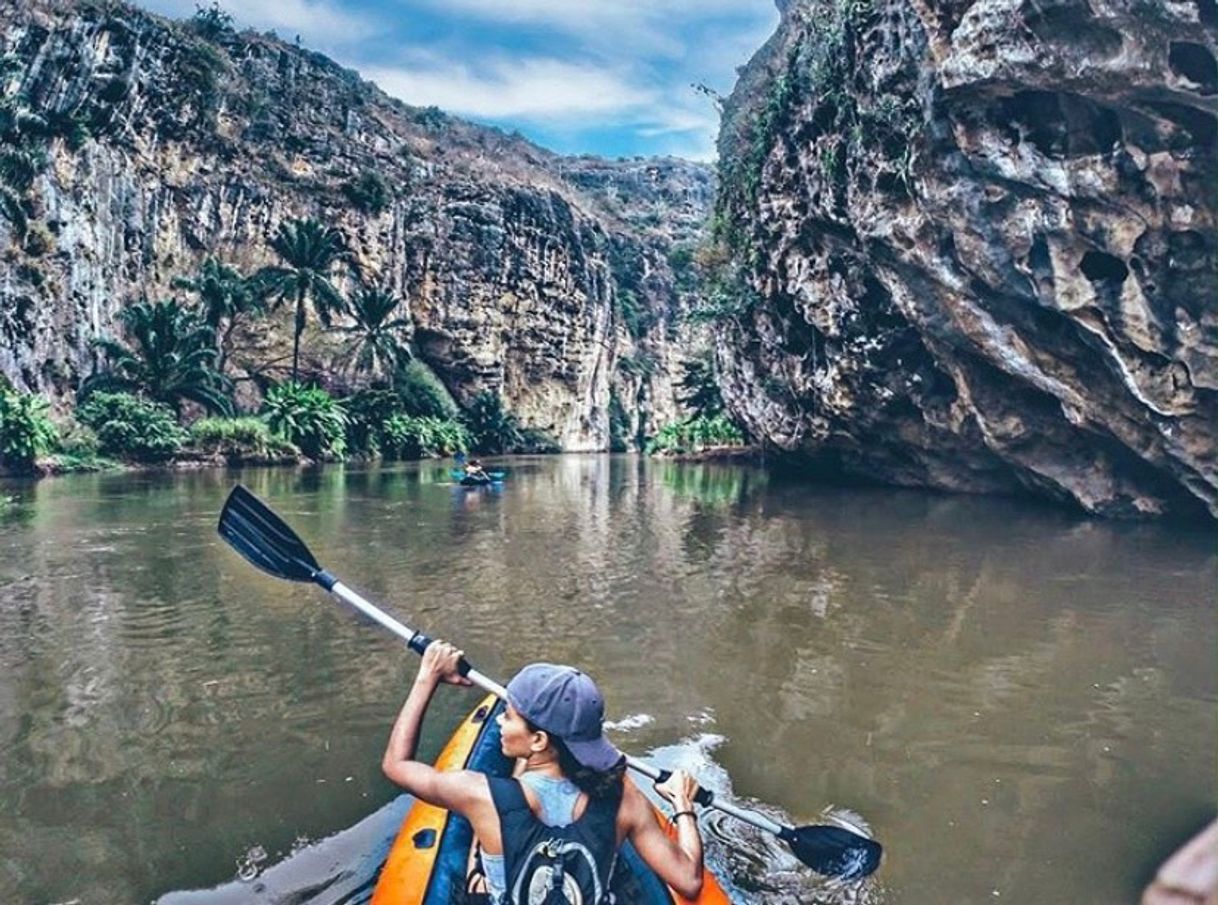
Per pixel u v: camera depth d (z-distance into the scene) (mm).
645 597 8188
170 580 8570
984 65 9562
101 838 3693
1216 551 10625
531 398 51781
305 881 3357
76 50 28938
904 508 15312
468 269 46219
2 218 24188
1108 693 5566
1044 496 15688
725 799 4133
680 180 83125
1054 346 12039
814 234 17188
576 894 2264
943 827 3887
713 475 25000
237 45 41906
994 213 11086
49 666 5961
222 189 35031
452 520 13812
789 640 6730
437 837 2986
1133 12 8086
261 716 5070
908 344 16172
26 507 14547
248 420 28984
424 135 54531
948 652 6438
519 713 2361
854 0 13094
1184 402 10547
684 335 68625
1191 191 9133
